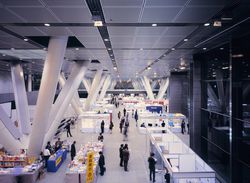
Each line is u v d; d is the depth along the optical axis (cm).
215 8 582
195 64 1572
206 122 1584
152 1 528
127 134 2370
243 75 1016
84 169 1180
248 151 979
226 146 1228
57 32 857
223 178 1225
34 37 1059
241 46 992
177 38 955
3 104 2183
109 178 1269
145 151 1769
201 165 968
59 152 1498
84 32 849
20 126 1786
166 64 2072
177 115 2522
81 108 3231
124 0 520
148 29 796
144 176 1292
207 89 1568
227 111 1214
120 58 1647
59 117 1489
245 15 649
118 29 795
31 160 1238
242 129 1030
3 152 1393
